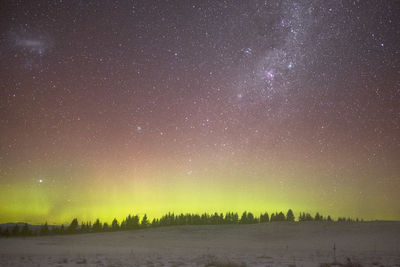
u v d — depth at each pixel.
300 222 91.69
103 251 38.75
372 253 33.16
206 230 88.62
